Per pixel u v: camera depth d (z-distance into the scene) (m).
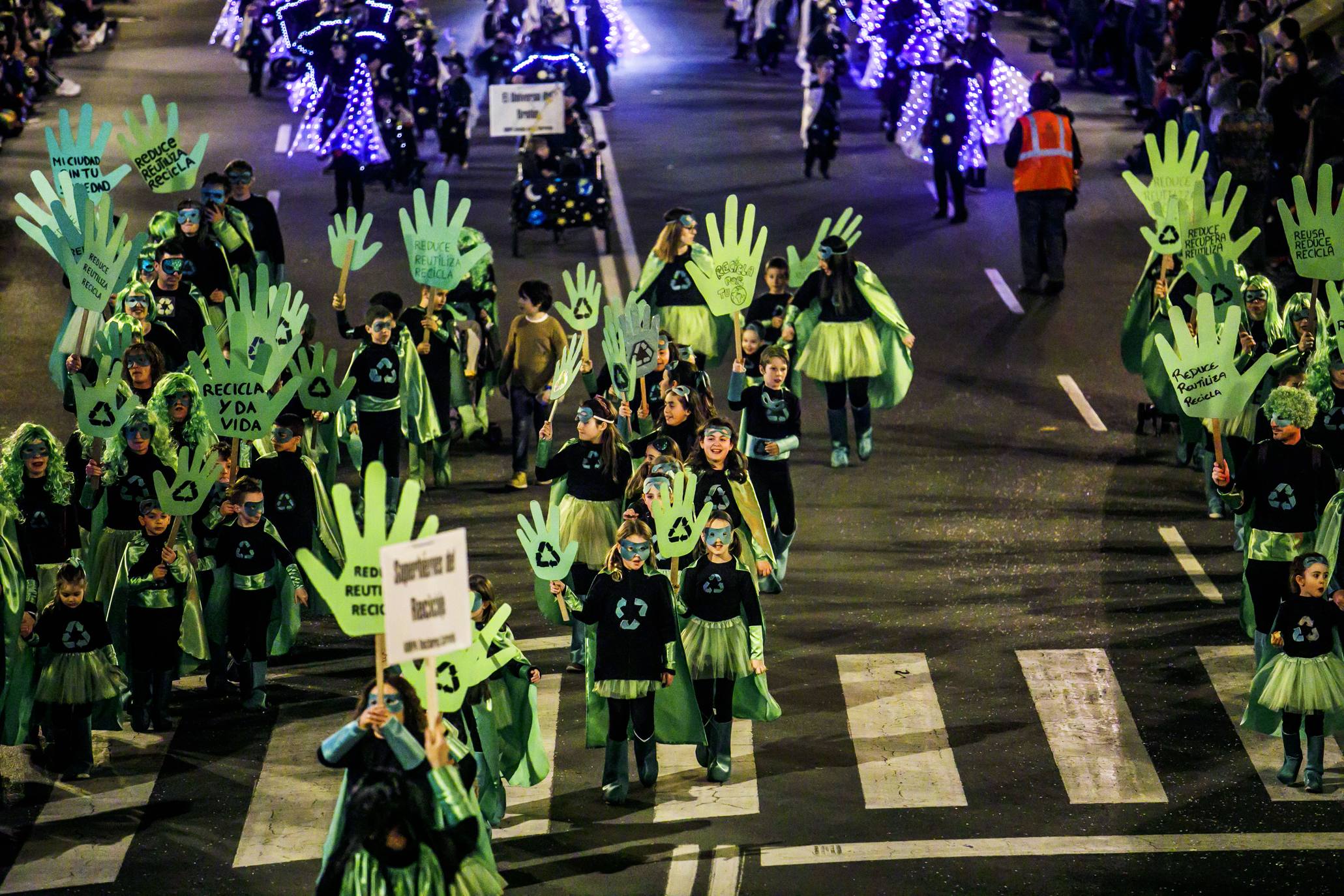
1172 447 38.09
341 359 42.34
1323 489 26.62
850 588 31.70
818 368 36.28
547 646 29.78
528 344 35.56
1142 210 53.12
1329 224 31.03
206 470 26.17
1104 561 32.66
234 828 24.45
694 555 26.45
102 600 27.39
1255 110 45.16
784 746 26.58
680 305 36.94
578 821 24.64
